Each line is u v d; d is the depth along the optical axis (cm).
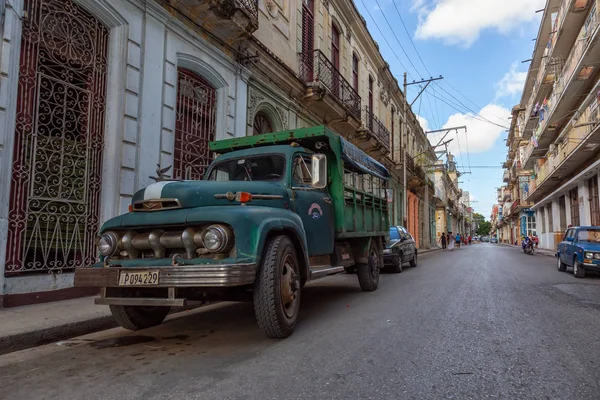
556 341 423
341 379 310
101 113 697
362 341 419
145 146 759
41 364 363
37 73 598
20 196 567
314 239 553
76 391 294
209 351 393
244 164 579
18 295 553
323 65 1499
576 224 2545
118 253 434
